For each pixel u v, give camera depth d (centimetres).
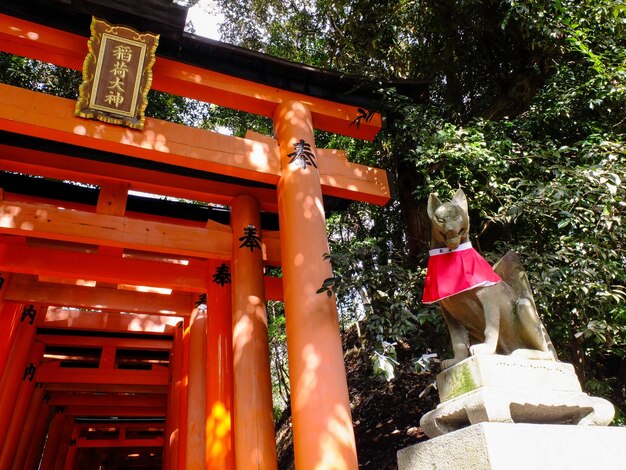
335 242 1184
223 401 902
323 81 853
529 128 845
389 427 1076
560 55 941
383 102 873
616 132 807
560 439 329
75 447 1973
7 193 966
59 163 848
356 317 1261
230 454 865
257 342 796
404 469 395
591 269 597
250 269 870
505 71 1052
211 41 757
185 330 1236
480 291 412
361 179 828
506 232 844
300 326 615
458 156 767
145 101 711
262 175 758
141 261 1009
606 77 741
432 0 984
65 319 1269
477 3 934
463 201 445
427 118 838
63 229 809
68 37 719
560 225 595
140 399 1719
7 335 1048
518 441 313
